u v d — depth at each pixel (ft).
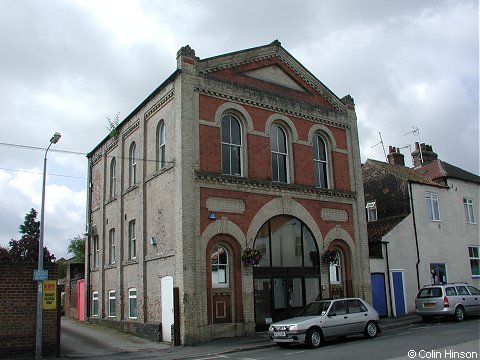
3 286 51.16
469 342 44.21
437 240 91.66
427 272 88.07
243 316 61.57
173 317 58.29
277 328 51.72
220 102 66.18
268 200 67.67
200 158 62.39
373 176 95.96
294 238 69.77
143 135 73.05
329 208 74.95
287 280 67.31
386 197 92.63
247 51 71.20
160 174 66.49
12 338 50.67
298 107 74.95
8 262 51.83
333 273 74.59
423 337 51.26
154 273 65.62
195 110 63.31
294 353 46.60
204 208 61.16
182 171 60.13
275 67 75.00
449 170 100.83
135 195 74.33
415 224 88.58
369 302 75.87
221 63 67.72
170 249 61.57
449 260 92.79
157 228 66.03
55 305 53.11
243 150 67.67
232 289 62.03
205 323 58.08
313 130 76.54
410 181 90.02
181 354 50.11
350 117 82.23
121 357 50.03
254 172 67.36
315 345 50.55
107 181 87.97
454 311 68.59
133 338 65.41
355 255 76.48
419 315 72.79
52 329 52.49
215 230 61.36
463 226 97.96
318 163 77.36
